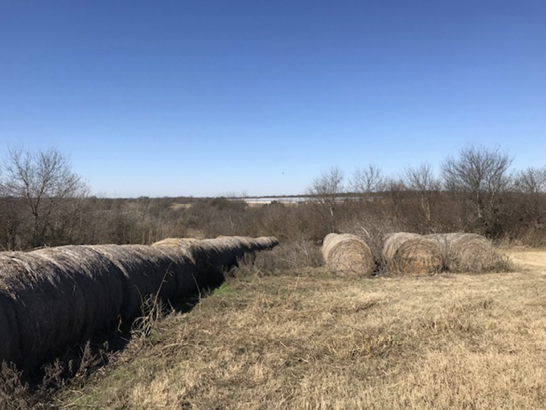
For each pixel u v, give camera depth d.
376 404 4.22
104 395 4.53
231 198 47.84
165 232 20.11
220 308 8.59
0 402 4.00
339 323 7.29
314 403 4.31
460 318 7.43
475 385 4.56
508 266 13.76
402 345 6.07
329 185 27.02
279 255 14.83
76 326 5.82
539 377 4.75
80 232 16.05
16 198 14.92
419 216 23.95
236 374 5.07
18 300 4.89
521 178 23.41
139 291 7.77
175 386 4.69
